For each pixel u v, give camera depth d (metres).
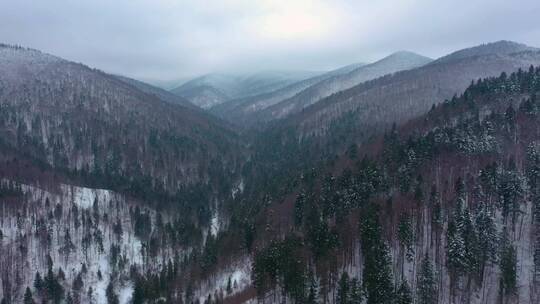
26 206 197.12
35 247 179.25
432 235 121.25
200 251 182.50
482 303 102.38
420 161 148.25
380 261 105.50
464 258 102.06
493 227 109.88
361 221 123.12
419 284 102.25
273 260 122.75
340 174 164.62
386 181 143.38
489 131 154.38
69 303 154.38
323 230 122.06
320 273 117.25
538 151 138.88
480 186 125.31
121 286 173.00
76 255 183.00
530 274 105.94
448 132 158.88
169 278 160.00
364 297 108.19
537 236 107.00
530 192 123.12
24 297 148.50
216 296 137.38
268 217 169.38
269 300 123.81
